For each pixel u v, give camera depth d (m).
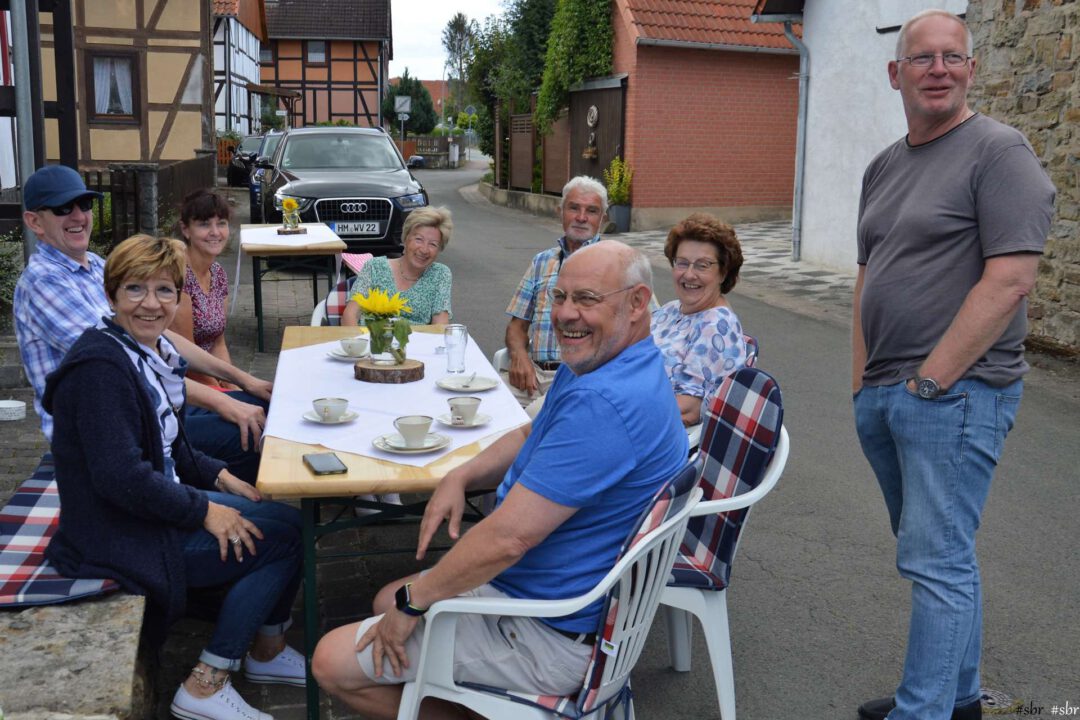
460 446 3.20
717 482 3.28
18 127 6.88
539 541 2.40
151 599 2.94
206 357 4.48
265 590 3.04
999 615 3.94
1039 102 8.54
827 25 12.80
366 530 4.64
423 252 5.39
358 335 4.93
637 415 2.42
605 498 2.46
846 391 7.32
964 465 2.84
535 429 2.66
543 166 21.62
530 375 4.77
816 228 13.33
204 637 3.65
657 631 3.87
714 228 3.61
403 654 2.49
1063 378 7.61
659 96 17.41
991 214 2.73
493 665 2.48
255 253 7.70
